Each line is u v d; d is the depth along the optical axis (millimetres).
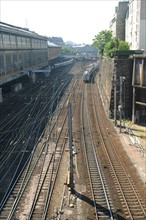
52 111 42094
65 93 56500
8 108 43688
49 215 17266
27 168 23406
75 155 26203
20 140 29656
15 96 52781
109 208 17891
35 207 18078
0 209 17797
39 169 23328
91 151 27172
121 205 18297
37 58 82500
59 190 20094
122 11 76250
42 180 21422
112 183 21156
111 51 45156
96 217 16969
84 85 66438
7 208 18016
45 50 96625
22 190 20047
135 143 29078
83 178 21875
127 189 20250
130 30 63594
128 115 37500
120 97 34188
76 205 18312
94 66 104125
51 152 26688
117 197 19234
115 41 52375
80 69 99812
